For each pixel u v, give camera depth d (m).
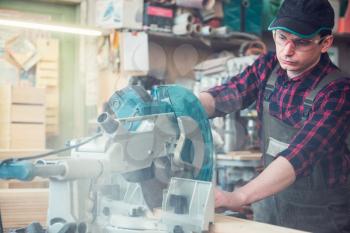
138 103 1.27
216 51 4.91
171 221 1.26
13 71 4.23
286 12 1.65
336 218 1.78
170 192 1.28
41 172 1.05
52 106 4.35
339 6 4.89
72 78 4.45
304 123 1.69
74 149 1.22
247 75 1.96
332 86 1.68
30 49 4.27
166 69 4.63
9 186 1.78
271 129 1.90
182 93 1.34
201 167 1.35
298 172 1.50
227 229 1.24
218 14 4.43
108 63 4.20
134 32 4.11
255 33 4.64
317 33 1.64
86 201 1.19
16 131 3.16
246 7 4.59
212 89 1.90
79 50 4.41
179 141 1.30
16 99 3.15
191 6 4.30
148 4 4.18
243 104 1.93
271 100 1.88
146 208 1.28
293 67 1.70
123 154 1.19
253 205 1.94
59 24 3.31
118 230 1.20
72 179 1.12
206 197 1.26
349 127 1.64
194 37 4.39
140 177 1.25
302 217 1.81
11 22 3.19
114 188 1.27
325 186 1.76
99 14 4.26
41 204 1.58
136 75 4.08
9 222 1.53
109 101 1.33
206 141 1.36
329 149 1.57
